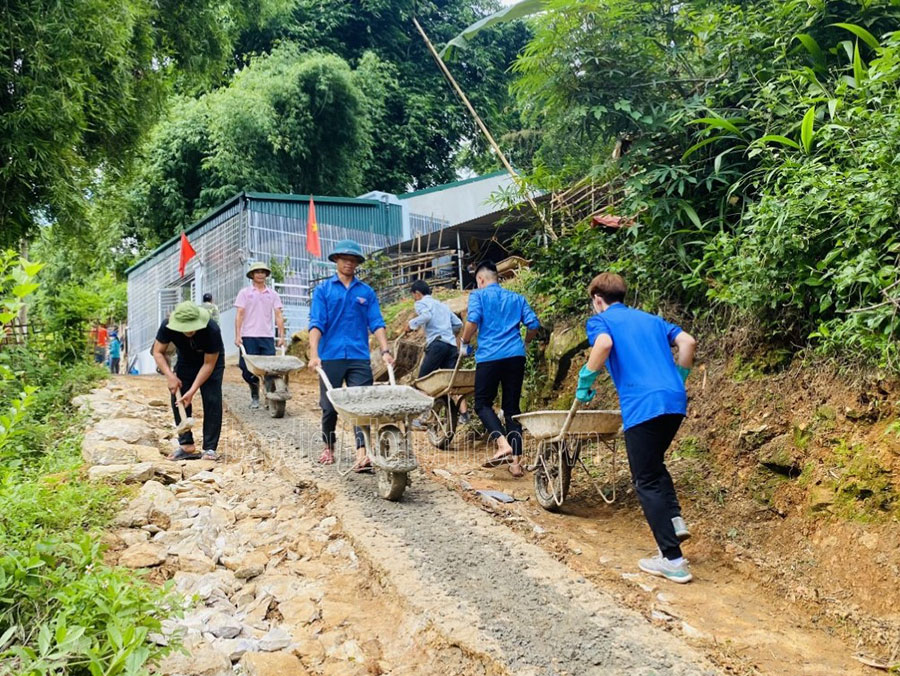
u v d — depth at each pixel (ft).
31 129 25.98
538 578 11.86
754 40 17.08
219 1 44.39
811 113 13.33
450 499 15.89
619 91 19.15
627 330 13.20
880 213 12.26
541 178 22.27
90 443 18.24
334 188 75.92
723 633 10.46
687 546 13.76
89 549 10.16
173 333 18.54
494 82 91.56
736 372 16.07
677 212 17.84
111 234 74.64
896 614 10.40
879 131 12.98
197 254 57.26
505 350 18.11
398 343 29.89
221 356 19.35
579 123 20.04
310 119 70.18
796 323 14.94
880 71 13.20
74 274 71.61
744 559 12.91
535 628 10.19
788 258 14.07
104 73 30.04
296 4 82.43
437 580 11.68
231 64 81.20
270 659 9.58
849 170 13.04
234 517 15.12
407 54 92.68
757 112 16.84
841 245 13.39
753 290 14.79
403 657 9.99
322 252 53.11
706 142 16.61
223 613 11.00
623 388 12.92
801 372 14.34
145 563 12.04
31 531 11.17
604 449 18.63
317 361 17.79
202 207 69.46
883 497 11.58
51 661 8.09
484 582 11.66
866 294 12.63
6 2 25.30
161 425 23.18
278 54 75.05
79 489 14.01
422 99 86.17
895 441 11.71
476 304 18.51
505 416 18.60
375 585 11.94
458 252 42.93
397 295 43.01
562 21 18.93
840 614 10.87
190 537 13.38
